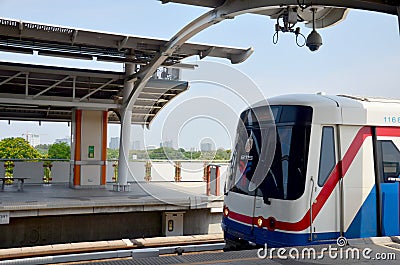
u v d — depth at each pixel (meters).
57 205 9.16
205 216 10.46
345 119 5.91
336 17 7.33
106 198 10.22
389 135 6.32
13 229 9.04
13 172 14.18
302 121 5.73
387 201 6.14
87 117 13.44
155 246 8.33
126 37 9.93
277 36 6.95
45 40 10.39
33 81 12.78
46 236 9.36
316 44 6.72
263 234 5.84
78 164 13.18
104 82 13.13
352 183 5.90
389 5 5.66
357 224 5.89
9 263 5.33
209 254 4.12
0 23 9.00
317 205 5.63
